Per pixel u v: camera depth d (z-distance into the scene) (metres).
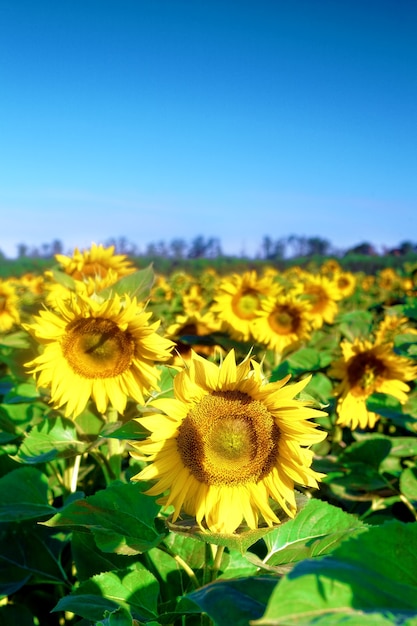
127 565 0.95
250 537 0.65
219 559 0.74
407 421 1.40
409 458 1.55
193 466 0.70
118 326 1.05
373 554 0.44
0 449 1.25
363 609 0.38
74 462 1.19
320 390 1.57
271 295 2.16
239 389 0.71
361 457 1.36
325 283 2.61
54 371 1.07
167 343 1.05
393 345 1.71
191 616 0.85
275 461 0.70
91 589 0.78
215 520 0.68
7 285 2.37
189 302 3.69
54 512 0.94
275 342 2.04
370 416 1.50
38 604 1.13
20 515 0.93
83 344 1.05
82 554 0.97
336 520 0.78
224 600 0.50
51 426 1.07
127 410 1.15
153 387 1.05
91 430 1.11
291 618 0.36
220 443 0.69
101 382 1.07
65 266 1.63
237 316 2.15
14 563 1.04
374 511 1.40
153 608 0.76
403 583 0.43
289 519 0.68
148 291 1.12
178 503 0.70
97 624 0.67
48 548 1.07
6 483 0.99
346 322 2.12
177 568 0.90
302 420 0.68
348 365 1.50
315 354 1.56
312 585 0.39
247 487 0.70
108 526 0.77
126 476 1.15
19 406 1.30
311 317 2.40
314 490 1.38
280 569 0.63
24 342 1.28
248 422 0.70
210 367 0.71
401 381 1.49
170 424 0.71
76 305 1.04
